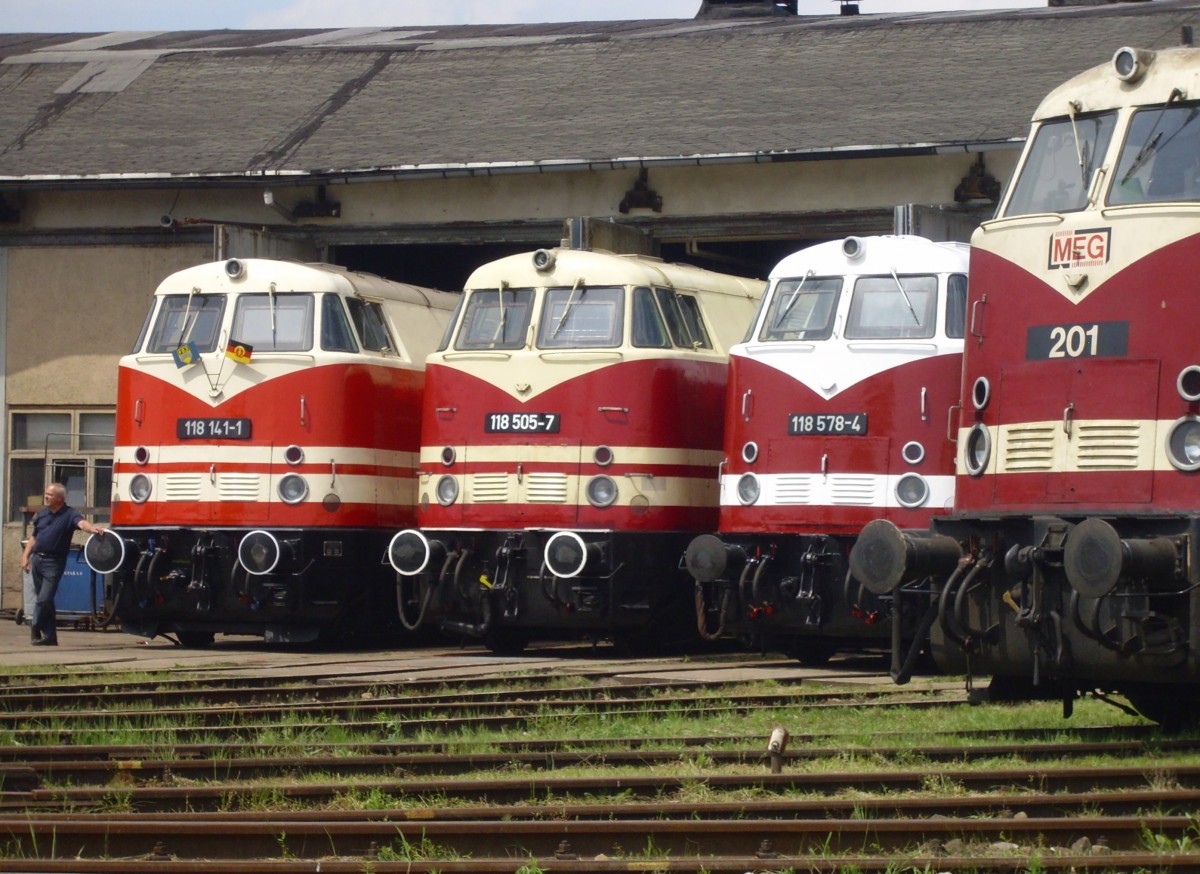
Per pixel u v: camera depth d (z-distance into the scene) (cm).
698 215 3444
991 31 3828
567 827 1200
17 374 3816
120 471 2856
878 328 2380
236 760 1495
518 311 2684
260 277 2827
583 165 3369
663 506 2602
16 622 3484
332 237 3703
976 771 1393
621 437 2588
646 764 1533
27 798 1388
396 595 2961
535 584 2609
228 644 3055
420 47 4403
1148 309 1505
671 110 3641
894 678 1606
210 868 1123
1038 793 1345
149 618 2875
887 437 2342
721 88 3741
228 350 2786
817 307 2438
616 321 2622
